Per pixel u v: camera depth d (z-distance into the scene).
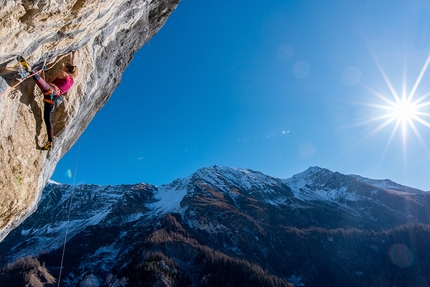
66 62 8.27
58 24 6.46
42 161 8.74
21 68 6.28
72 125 10.90
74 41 7.81
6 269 106.62
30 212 10.41
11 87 6.37
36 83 6.78
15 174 7.58
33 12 5.42
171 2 13.00
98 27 8.70
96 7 7.23
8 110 6.57
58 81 7.33
